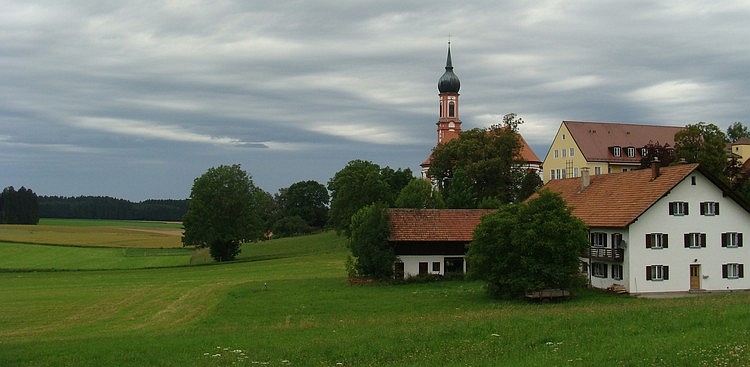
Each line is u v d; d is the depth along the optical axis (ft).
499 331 101.65
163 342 107.86
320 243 449.89
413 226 240.12
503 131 384.06
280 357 92.63
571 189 251.19
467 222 246.47
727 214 209.26
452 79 619.67
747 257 210.79
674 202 204.54
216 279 256.32
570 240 181.78
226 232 372.58
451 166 391.86
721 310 110.11
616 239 207.21
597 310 127.65
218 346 102.12
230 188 375.45
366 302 179.93
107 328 150.92
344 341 100.37
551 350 87.20
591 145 405.39
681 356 78.18
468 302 177.88
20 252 411.75
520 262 181.88
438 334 101.40
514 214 189.06
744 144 442.09
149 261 375.25
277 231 581.12
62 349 103.91
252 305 178.09
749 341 83.30
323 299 186.91
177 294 211.00
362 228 232.73
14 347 107.65
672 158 326.03
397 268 235.40
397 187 471.21
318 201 627.46
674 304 138.10
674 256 203.92
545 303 176.76
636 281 200.13
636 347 83.82
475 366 80.53
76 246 451.94
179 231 644.27
